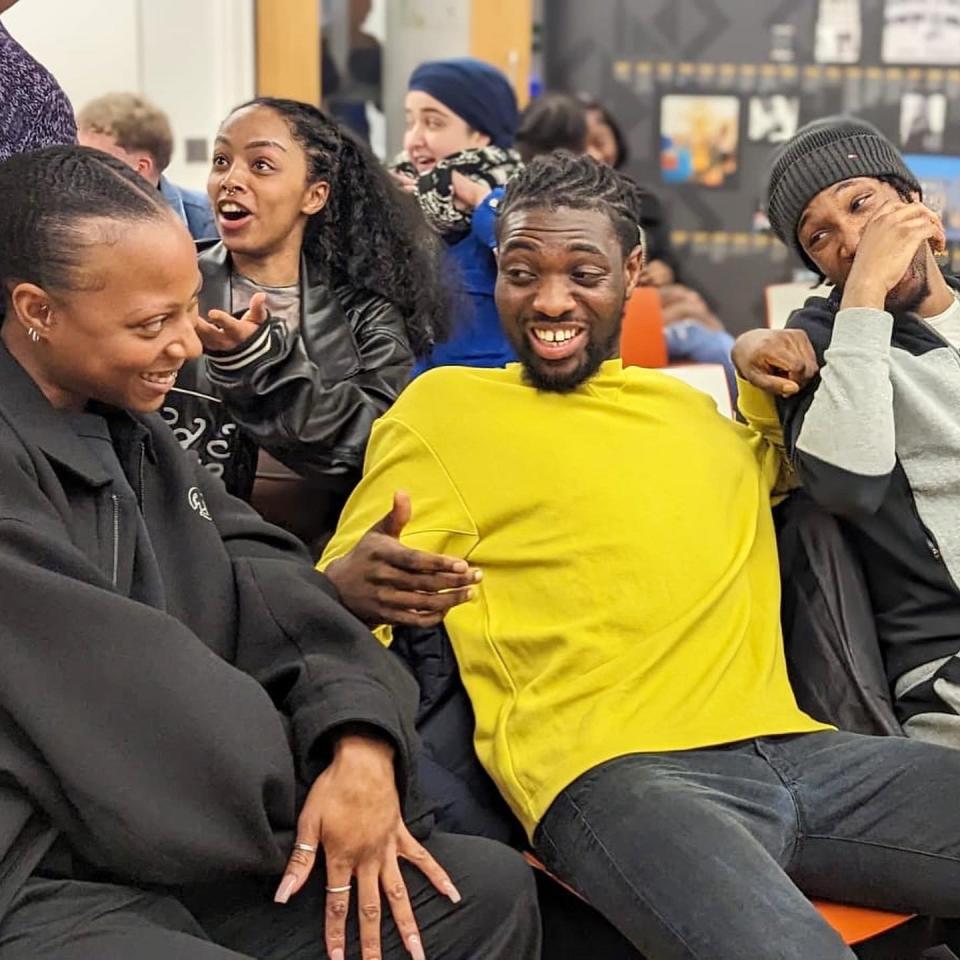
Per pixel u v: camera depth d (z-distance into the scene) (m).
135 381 1.28
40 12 3.94
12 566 1.17
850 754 1.55
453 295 2.20
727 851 1.35
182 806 1.18
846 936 1.48
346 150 1.97
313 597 1.41
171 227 1.26
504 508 1.61
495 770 1.54
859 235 1.74
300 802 1.31
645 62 4.63
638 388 1.70
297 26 4.18
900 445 1.70
